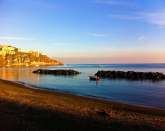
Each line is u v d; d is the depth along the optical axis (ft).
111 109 82.53
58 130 44.04
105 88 174.91
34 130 42.45
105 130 46.52
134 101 113.70
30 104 75.20
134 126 52.13
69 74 383.45
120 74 311.27
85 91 152.35
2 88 132.98
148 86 193.26
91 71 489.26
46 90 144.97
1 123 45.55
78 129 45.75
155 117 69.10
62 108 71.72
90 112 67.31
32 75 352.08
